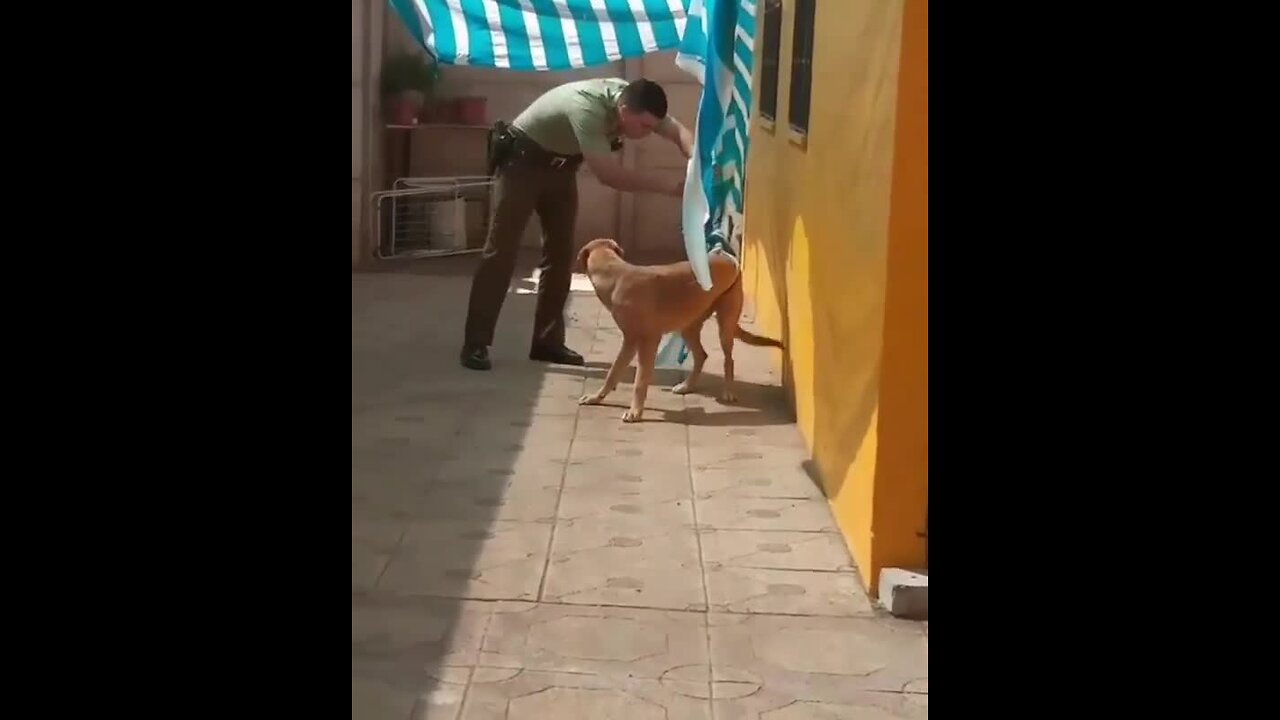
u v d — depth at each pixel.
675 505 5.08
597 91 6.85
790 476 5.47
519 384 7.01
